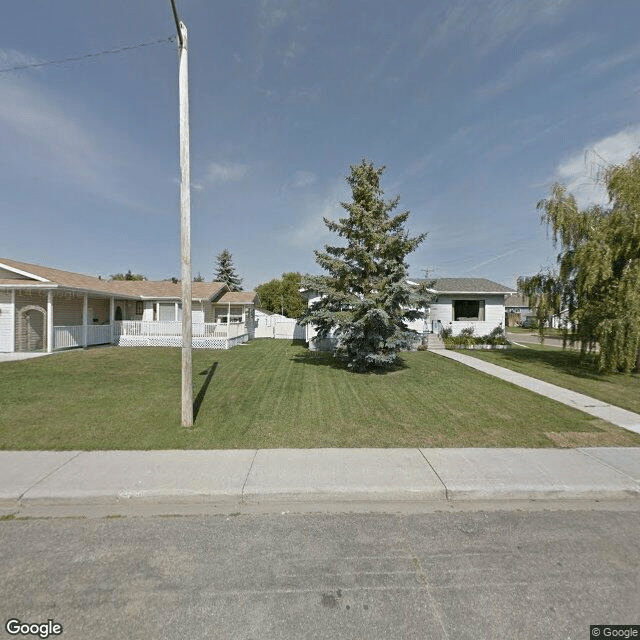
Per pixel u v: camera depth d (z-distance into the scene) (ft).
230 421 20.03
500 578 8.84
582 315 34.94
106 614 7.66
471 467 14.62
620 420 21.07
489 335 66.64
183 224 18.54
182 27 17.67
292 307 175.32
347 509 12.09
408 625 7.45
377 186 35.47
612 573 9.05
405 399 25.29
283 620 7.54
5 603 7.93
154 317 75.05
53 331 46.98
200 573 8.91
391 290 31.19
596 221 36.94
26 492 12.21
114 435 17.61
